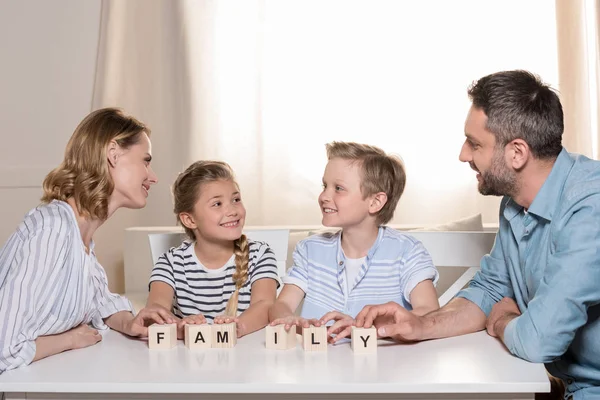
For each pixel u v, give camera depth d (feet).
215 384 3.50
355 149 5.49
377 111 11.60
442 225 9.41
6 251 4.48
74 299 4.46
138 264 9.25
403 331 4.19
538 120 4.41
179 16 11.74
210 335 4.24
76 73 12.13
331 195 5.49
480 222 9.48
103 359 4.05
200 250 6.09
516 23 11.34
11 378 3.70
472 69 11.41
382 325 4.50
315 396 3.57
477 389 3.43
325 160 11.71
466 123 4.66
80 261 4.50
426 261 5.42
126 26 11.78
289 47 11.70
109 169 4.74
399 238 5.57
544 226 4.59
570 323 3.96
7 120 12.19
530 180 4.54
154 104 11.78
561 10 11.02
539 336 3.89
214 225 5.83
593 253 4.07
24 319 4.10
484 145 4.56
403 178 5.65
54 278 4.32
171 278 6.05
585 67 10.98
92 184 4.66
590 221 4.16
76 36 12.13
